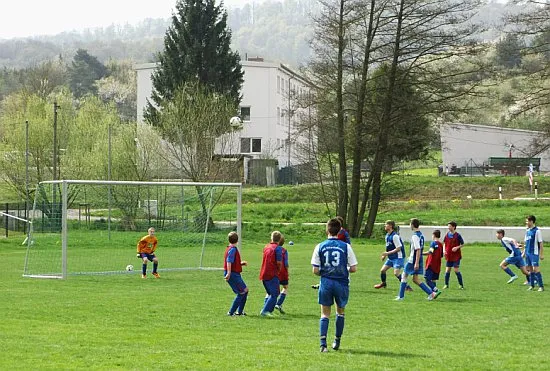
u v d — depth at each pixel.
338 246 13.83
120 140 62.19
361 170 59.00
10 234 52.75
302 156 59.34
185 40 74.75
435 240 23.28
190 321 18.22
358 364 12.63
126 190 43.28
